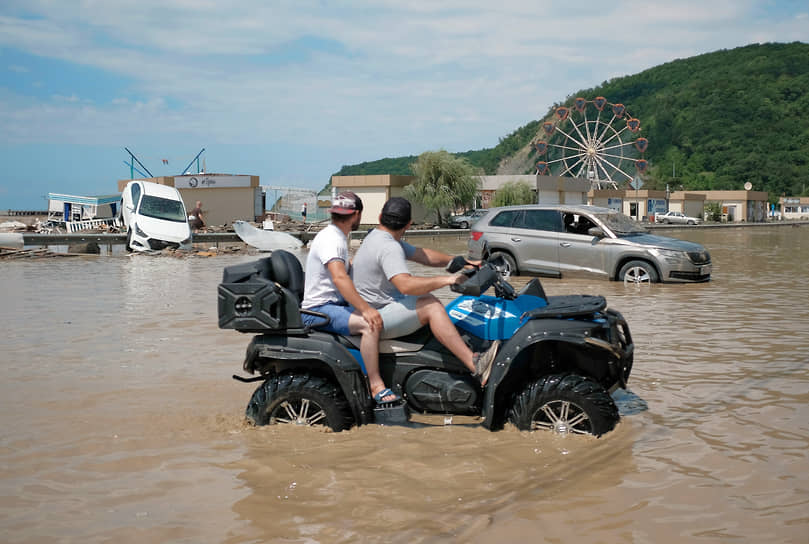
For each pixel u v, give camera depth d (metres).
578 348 4.79
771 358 7.09
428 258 5.32
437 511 3.57
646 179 150.50
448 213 53.94
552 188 61.53
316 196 54.00
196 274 16.73
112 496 3.85
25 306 11.10
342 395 4.87
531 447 4.47
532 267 14.63
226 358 7.34
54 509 3.68
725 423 4.98
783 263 19.52
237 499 3.78
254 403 4.93
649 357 7.16
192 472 4.18
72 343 8.10
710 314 9.95
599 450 4.41
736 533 3.29
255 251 26.58
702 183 184.75
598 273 14.06
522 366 4.86
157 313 10.36
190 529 3.43
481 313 4.93
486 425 4.71
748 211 99.62
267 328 4.79
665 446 4.48
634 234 14.42
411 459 4.31
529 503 3.65
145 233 23.81
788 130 197.00
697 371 6.55
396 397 4.87
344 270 4.84
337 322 4.91
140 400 5.76
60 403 5.68
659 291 12.59
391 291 4.93
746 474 4.02
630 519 3.45
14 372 6.72
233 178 47.59
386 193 51.97
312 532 3.37
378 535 3.33
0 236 24.56
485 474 4.06
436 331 4.78
